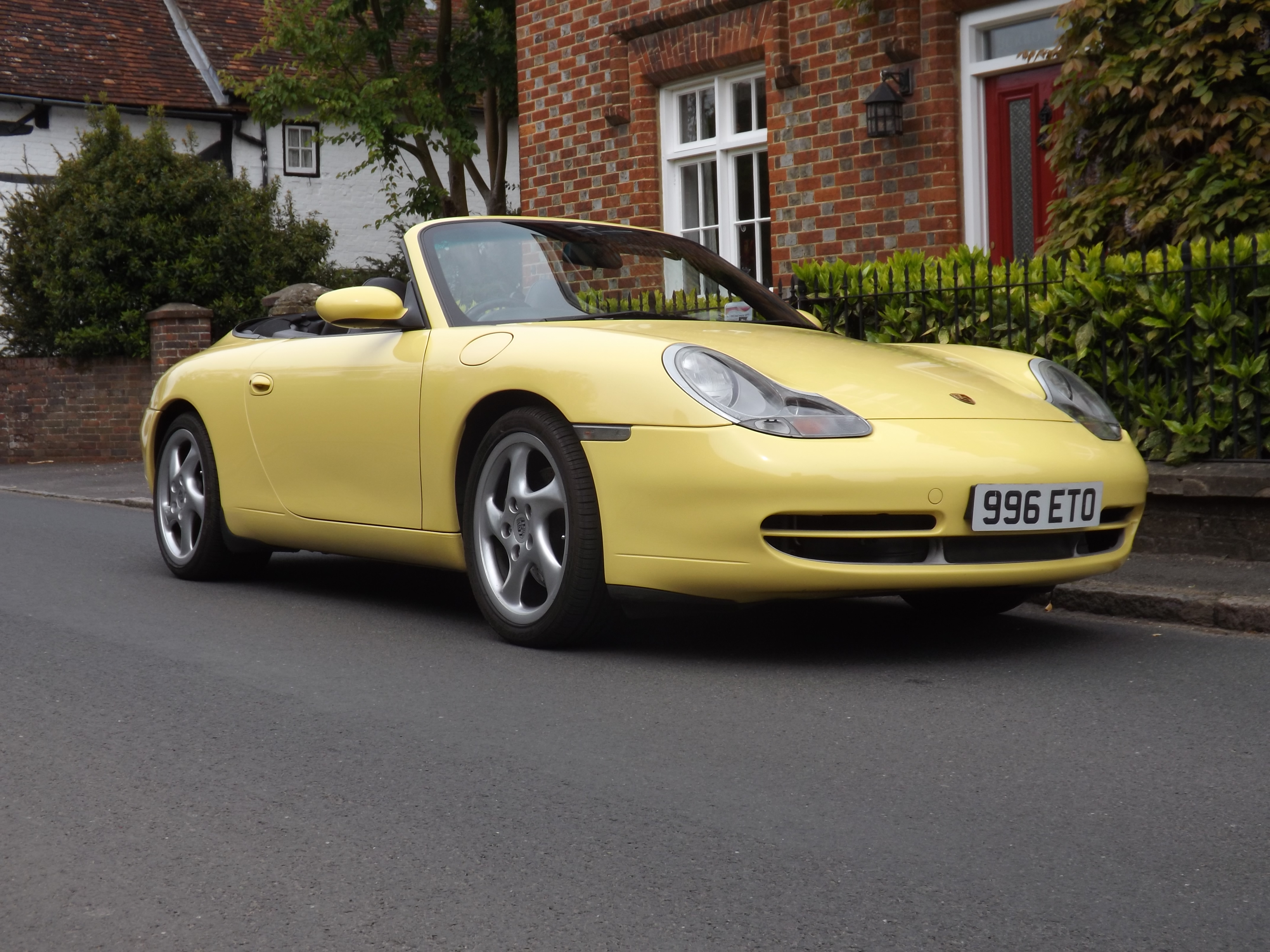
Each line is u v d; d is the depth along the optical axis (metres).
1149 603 4.80
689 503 3.86
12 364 16.64
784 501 3.76
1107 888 2.35
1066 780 2.94
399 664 4.17
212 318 14.53
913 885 2.38
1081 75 7.31
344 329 5.40
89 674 4.10
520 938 2.20
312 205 25.45
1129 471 4.25
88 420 16.50
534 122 11.87
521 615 4.36
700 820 2.73
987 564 3.95
